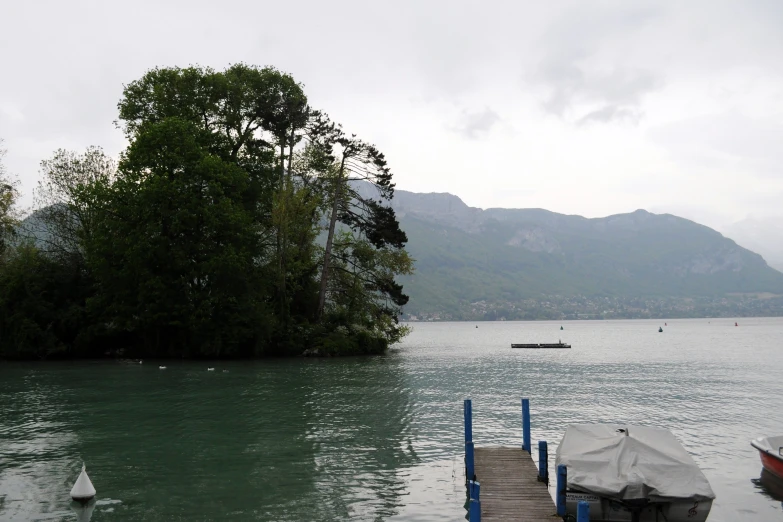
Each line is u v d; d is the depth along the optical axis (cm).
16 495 1752
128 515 1594
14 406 3306
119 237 5819
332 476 1955
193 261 5816
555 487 1862
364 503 1697
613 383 4578
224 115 6512
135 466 2072
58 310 6181
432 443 2436
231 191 6047
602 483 1488
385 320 6919
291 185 6494
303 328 6531
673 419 3034
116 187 5888
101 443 2414
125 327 5878
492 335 17175
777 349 9062
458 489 1809
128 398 3597
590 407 3397
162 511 1625
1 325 5981
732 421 2988
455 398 3681
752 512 1703
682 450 1622
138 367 5375
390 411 3183
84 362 5844
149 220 5722
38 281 6175
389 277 6838
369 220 6731
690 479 1489
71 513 1606
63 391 3881
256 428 2723
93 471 2008
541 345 9762
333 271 7000
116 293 5897
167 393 3803
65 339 6244
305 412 3139
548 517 1500
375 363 5950
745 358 7231
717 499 1808
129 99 6456
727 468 2123
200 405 3350
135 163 5834
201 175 5803
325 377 4694
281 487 1839
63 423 2828
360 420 2925
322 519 1576
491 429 2739
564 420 2981
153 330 6109
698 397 3819
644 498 1466
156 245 5653
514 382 4591
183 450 2303
